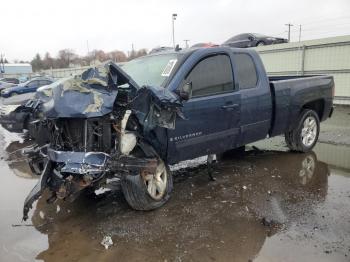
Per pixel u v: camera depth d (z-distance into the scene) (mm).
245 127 5227
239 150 6809
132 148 3902
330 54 13844
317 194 4578
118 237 3684
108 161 3652
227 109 4852
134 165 3809
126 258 3309
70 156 3652
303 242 3436
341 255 3193
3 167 6492
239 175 5387
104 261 3279
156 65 4809
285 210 4145
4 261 3354
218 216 4055
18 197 4980
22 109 4691
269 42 19391
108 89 3619
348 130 8359
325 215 3977
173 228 3809
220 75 4863
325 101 6691
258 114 5391
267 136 5836
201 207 4301
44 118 3980
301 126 6266
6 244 3664
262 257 3215
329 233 3582
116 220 4055
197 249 3395
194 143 4562
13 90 21781
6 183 5590
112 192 4926
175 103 3822
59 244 3627
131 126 3955
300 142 6305
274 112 5660
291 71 15586
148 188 4164
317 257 3178
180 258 3262
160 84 4332
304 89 6141
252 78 5387
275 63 16328
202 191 4801
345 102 13469
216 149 4934
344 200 4367
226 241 3518
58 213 4371
